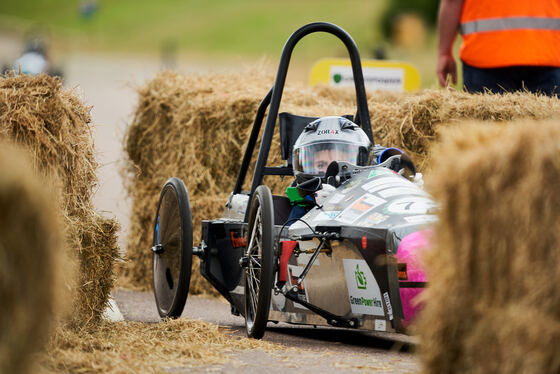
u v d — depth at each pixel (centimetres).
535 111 2316
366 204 1695
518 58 2662
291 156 2056
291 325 2183
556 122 1037
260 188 1747
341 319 1719
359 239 1611
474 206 1022
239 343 1633
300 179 1928
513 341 970
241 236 2006
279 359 1495
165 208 2123
